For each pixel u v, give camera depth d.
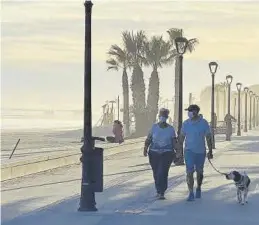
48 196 41.19
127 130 165.38
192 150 38.78
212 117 102.19
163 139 39.59
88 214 33.03
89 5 34.31
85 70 34.31
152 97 160.12
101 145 98.38
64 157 67.44
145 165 69.69
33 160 58.78
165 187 39.84
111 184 48.66
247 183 37.56
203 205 36.78
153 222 30.41
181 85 67.44
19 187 46.94
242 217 32.19
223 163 70.81
